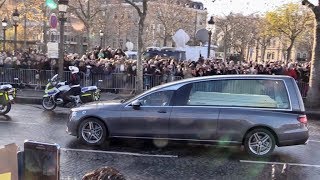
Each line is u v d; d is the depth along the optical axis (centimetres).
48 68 1894
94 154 848
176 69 1894
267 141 855
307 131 853
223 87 873
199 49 3538
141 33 1795
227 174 745
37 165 301
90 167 760
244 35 6375
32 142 304
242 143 859
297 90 862
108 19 6153
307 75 1928
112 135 905
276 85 865
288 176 748
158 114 873
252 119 848
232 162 821
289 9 4550
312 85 1712
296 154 914
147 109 883
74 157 822
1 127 1094
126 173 730
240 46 6600
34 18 4234
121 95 1812
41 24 5841
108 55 2444
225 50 6066
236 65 2097
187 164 798
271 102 859
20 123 1160
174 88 885
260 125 848
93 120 909
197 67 1859
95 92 1451
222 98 870
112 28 6469
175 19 6309
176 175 729
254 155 858
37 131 1058
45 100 1432
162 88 891
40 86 1892
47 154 300
